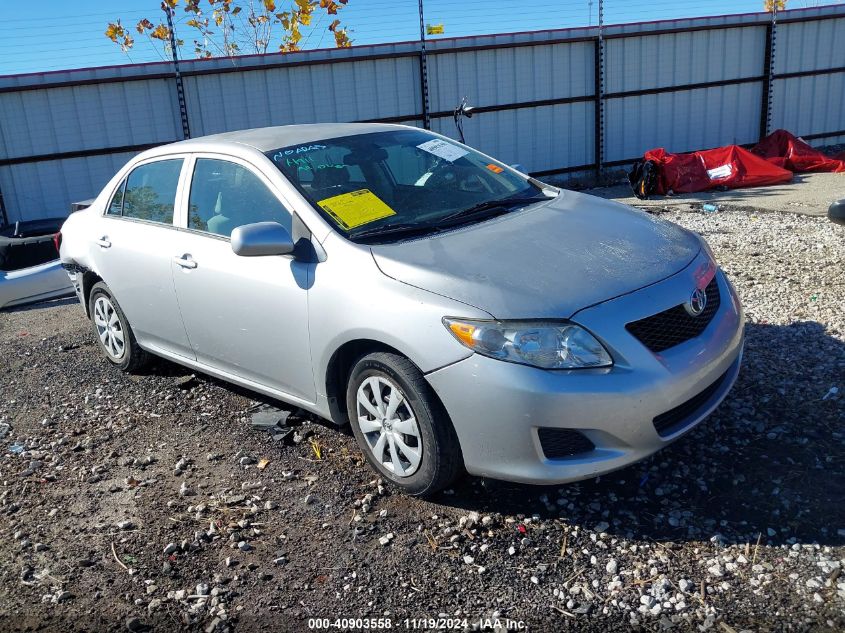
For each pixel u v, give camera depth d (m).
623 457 3.06
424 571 3.02
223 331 4.19
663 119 16.50
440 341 3.09
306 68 14.15
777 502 3.21
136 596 3.02
